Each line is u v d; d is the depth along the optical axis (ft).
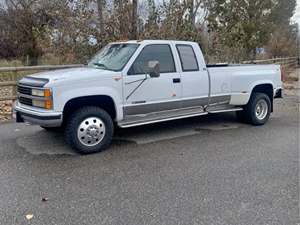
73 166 18.22
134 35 44.19
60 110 19.25
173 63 23.45
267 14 83.46
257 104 27.78
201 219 12.81
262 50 102.94
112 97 20.86
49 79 19.49
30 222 12.65
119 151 20.79
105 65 22.48
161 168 17.93
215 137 24.03
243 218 12.87
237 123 28.48
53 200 14.34
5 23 78.48
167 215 13.10
